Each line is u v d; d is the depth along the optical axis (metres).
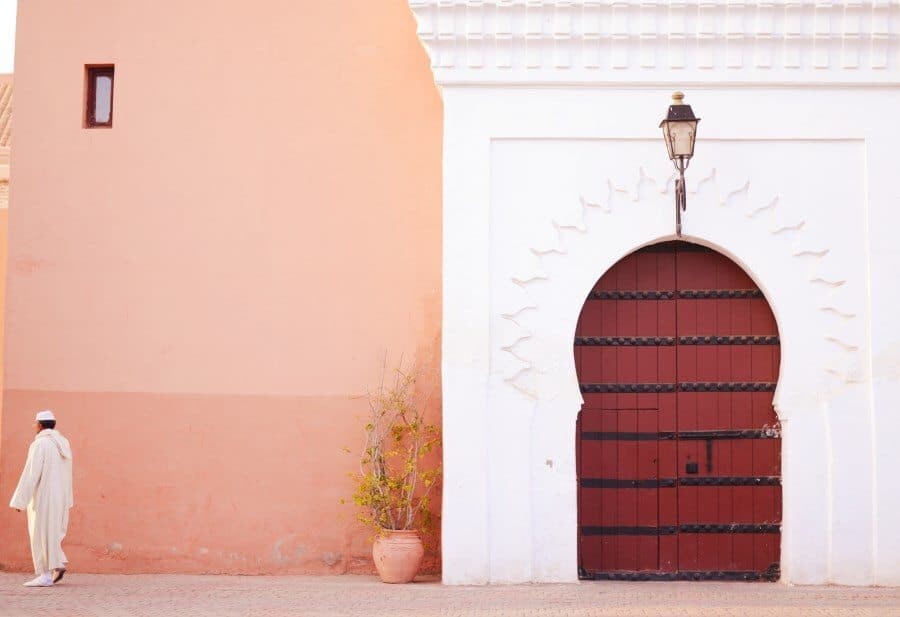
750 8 8.64
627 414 9.05
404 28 9.51
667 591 8.40
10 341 9.65
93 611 7.69
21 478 8.87
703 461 9.00
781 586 8.63
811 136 8.74
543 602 7.93
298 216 9.48
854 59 8.69
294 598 8.16
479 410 8.70
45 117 9.74
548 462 8.73
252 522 9.34
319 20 9.55
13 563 9.60
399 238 9.41
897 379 8.63
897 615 7.46
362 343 9.38
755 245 8.77
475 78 8.80
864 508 8.61
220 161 9.56
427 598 8.11
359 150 9.47
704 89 8.80
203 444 9.42
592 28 8.70
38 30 9.79
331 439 9.34
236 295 9.48
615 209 8.81
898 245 8.70
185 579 9.09
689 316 9.08
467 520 8.64
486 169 8.82
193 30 9.64
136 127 9.64
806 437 8.70
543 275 8.80
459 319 8.75
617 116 8.81
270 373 9.41
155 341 9.52
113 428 9.50
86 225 9.64
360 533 9.26
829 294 8.72
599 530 8.97
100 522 9.45
